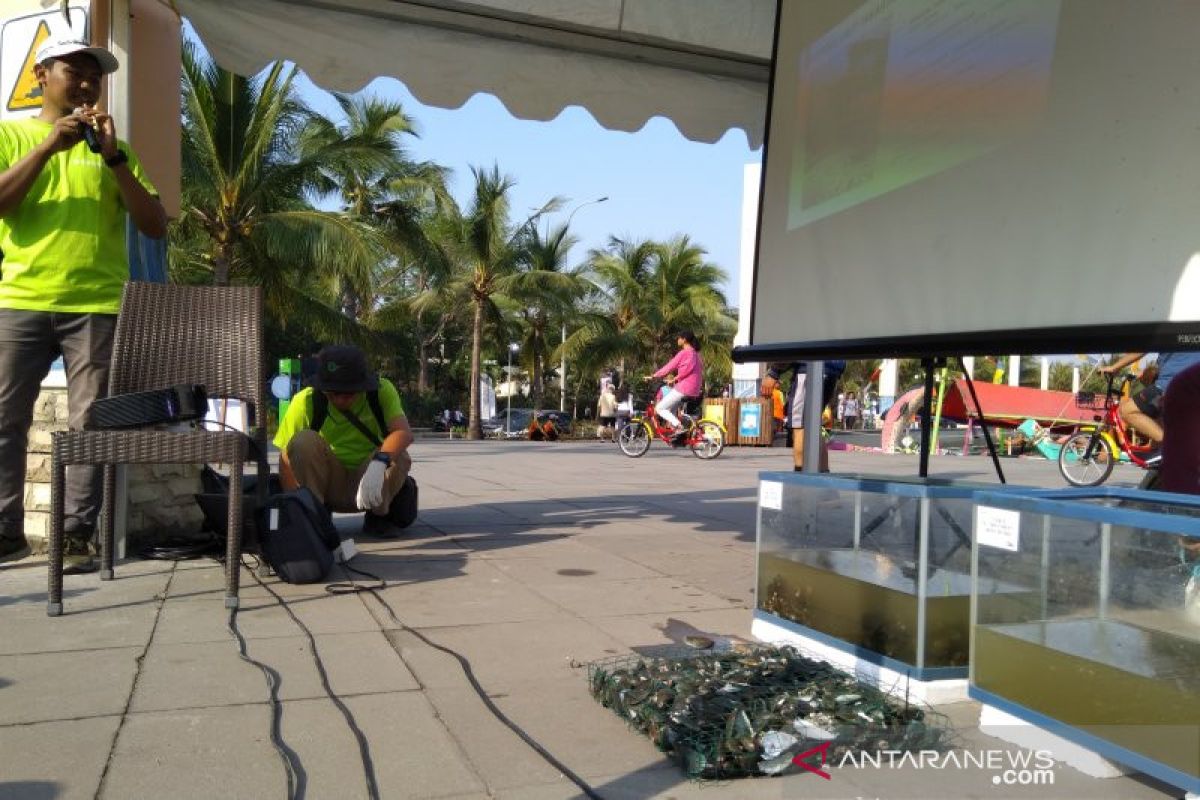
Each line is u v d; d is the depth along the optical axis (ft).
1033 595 7.49
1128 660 6.72
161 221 13.62
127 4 14.79
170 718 8.09
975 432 76.43
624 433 50.11
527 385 168.04
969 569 8.80
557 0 17.58
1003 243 9.50
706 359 126.72
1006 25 9.57
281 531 13.03
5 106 14.79
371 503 15.65
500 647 10.36
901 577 8.84
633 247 129.49
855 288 11.76
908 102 10.93
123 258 13.82
